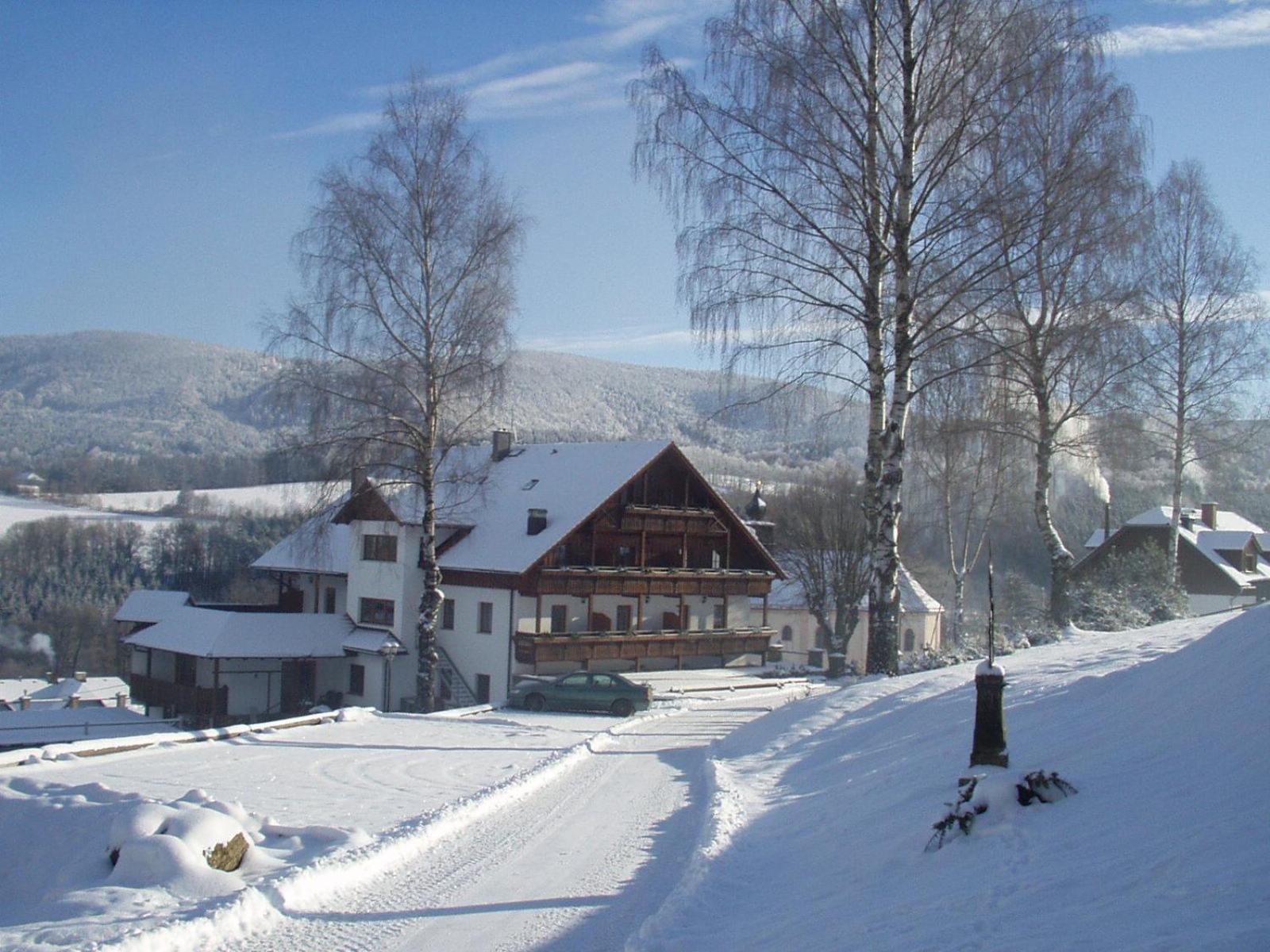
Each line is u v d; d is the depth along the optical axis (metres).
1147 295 27.33
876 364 19.95
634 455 42.47
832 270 19.91
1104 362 25.36
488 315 28.91
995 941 5.73
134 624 46.12
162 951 7.30
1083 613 27.38
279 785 15.05
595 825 12.05
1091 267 23.66
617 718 27.67
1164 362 33.84
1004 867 7.16
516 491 43.97
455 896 8.95
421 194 28.34
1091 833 7.32
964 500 39.97
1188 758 8.39
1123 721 10.53
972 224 18.67
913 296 19.47
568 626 40.62
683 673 41.12
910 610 57.47
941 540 63.72
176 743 19.80
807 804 11.75
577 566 40.06
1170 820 6.99
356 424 28.20
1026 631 26.91
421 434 29.86
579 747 19.08
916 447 28.69
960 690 15.69
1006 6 18.80
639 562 41.78
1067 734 10.88
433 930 7.96
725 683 38.19
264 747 19.67
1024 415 28.91
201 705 39.72
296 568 47.53
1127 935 5.22
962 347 20.45
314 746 19.88
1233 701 9.10
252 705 40.62
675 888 8.70
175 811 10.01
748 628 46.62
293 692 41.88
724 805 12.30
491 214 28.88
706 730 23.86
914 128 18.98
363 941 7.70
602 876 9.69
